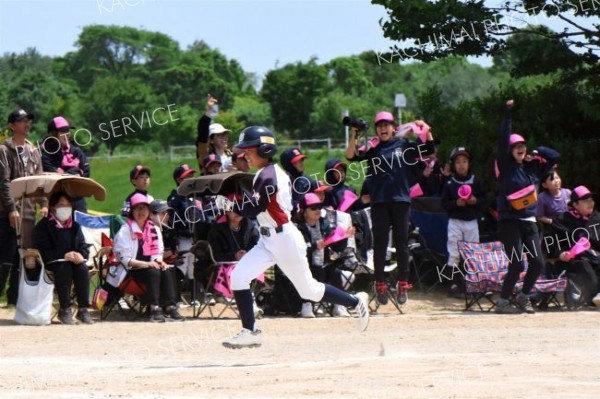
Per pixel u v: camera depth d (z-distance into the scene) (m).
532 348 19.52
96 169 102.75
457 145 35.28
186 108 158.25
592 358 17.81
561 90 35.50
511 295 26.09
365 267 26.69
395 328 22.94
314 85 177.62
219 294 25.72
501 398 14.02
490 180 34.12
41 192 24.78
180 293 27.55
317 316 26.08
